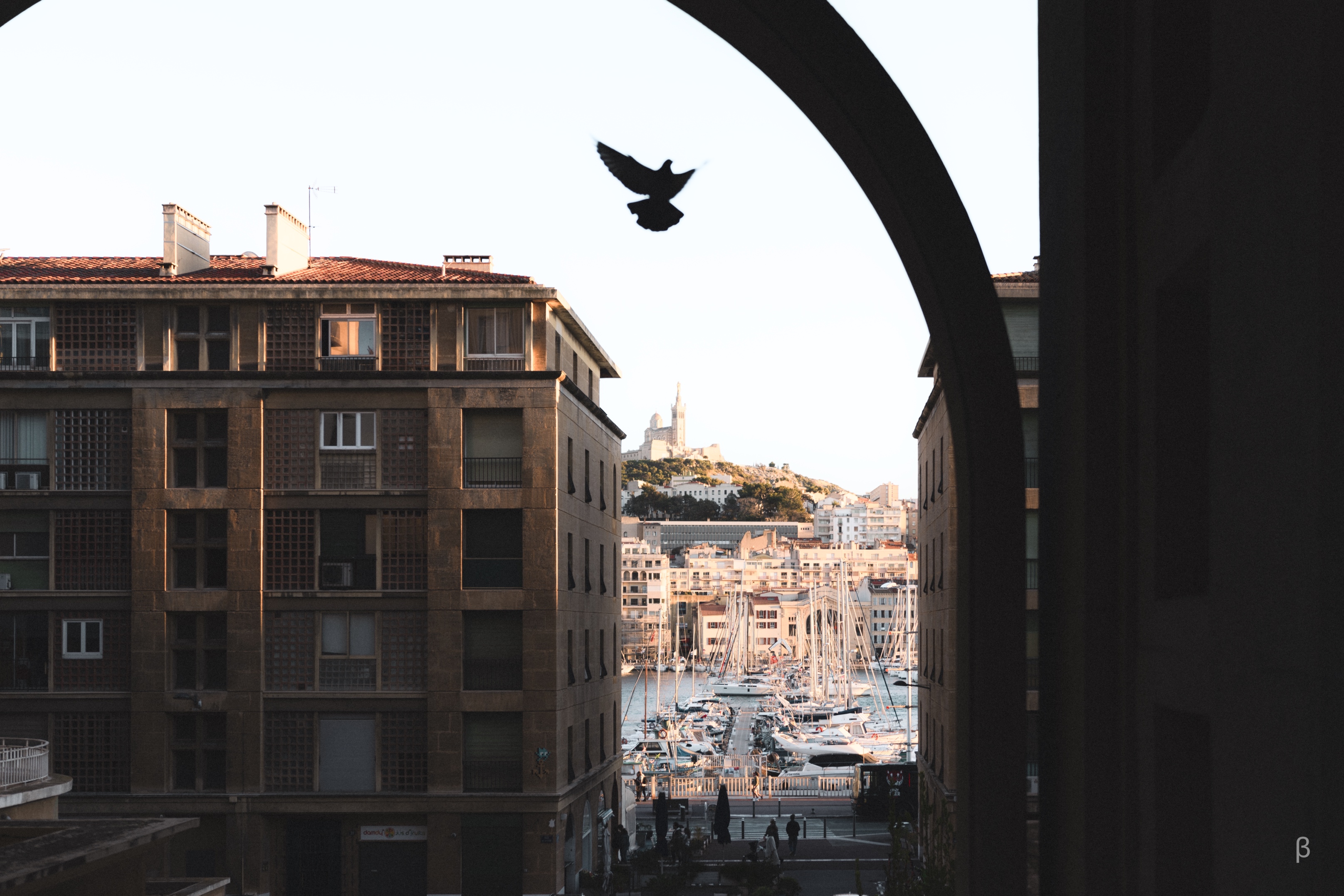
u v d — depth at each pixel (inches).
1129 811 131.2
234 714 1460.4
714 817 2084.2
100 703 1473.9
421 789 1460.4
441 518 1480.1
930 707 1769.2
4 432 1513.3
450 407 1494.8
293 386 1497.3
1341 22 78.7
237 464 1489.9
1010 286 1245.7
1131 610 132.6
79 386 1501.0
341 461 1503.4
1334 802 77.9
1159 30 128.2
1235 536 95.0
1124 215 137.1
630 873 1518.2
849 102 136.9
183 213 1622.8
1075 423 143.8
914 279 150.8
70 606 1488.7
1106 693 136.3
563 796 1471.5
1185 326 127.6
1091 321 139.6
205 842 1451.8
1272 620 87.4
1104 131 140.3
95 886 788.6
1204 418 127.1
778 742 4379.9
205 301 1512.1
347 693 1464.1
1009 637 145.3
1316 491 80.1
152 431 1498.5
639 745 4436.5
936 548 1690.5
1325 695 78.7
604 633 1908.2
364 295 1504.7
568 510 1584.6
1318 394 79.8
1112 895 134.1
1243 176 93.7
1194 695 113.2
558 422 1501.0
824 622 6250.0
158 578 1481.3
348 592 1476.4
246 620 1471.5
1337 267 79.1
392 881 1459.2
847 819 2201.0
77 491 1498.5
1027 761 145.0
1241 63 94.5
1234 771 94.3
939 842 800.3
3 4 153.4
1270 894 86.9
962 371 143.9
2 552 1503.4
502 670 1478.8
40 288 1505.9
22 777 1127.0
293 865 1471.5
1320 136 79.7
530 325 1510.8
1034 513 1175.6
